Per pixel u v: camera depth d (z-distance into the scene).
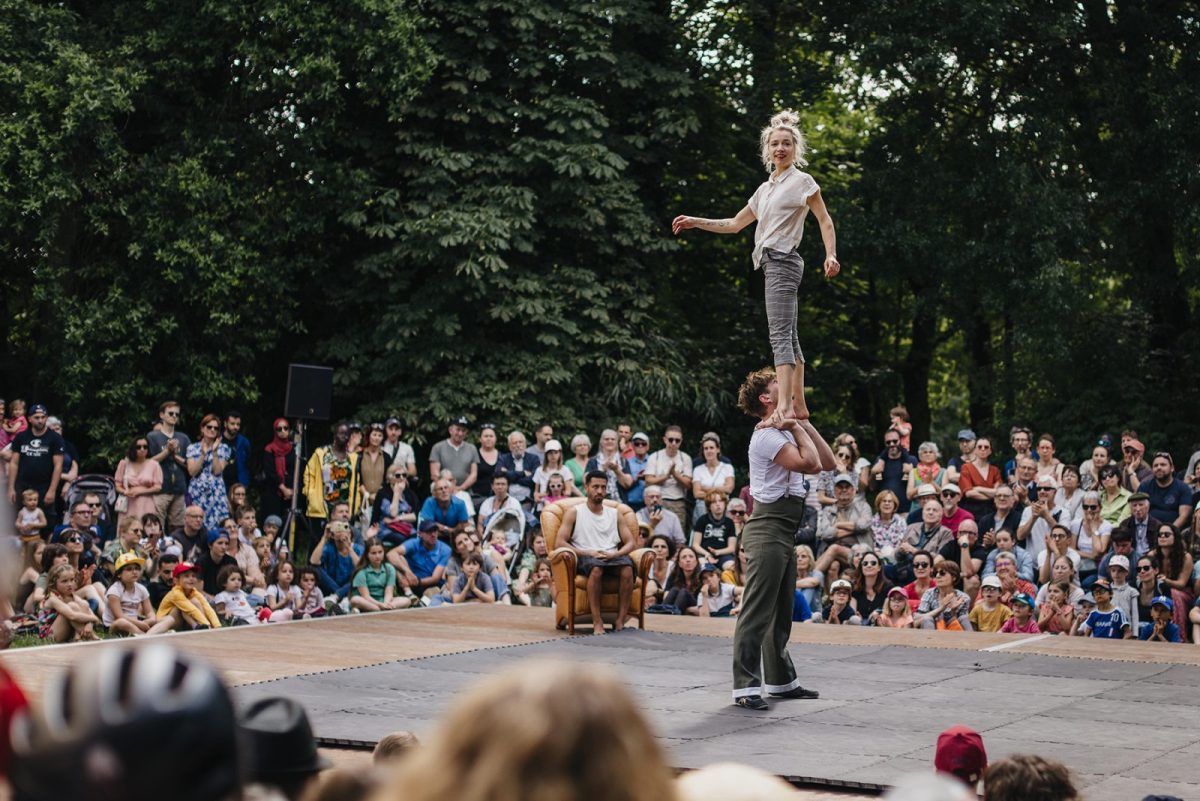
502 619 11.16
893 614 11.90
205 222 18.17
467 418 18.64
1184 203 20.27
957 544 12.79
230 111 19.34
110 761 0.86
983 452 13.84
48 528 15.20
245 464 15.80
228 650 9.27
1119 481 13.11
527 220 19.02
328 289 19.80
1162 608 11.22
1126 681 8.20
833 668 8.67
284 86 18.50
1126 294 22.75
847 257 21.83
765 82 21.81
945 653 9.27
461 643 9.72
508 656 9.15
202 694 0.89
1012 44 21.73
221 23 18.31
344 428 14.98
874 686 8.05
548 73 20.50
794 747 6.50
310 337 20.70
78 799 0.86
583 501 10.62
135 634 11.76
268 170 19.42
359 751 6.61
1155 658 9.04
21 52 17.16
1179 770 6.06
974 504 13.55
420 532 13.98
